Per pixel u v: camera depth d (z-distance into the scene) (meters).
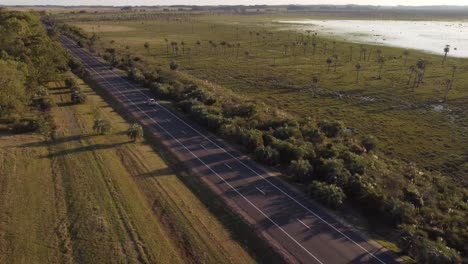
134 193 51.62
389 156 71.81
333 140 72.50
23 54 88.88
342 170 55.41
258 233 44.38
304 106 102.19
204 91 93.94
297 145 65.25
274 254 41.19
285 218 47.44
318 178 56.84
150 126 78.31
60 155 61.56
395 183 54.84
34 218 44.88
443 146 76.81
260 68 149.62
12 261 38.09
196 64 156.25
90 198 49.34
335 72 142.88
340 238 44.06
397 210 47.22
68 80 104.19
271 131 72.06
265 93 114.69
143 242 41.81
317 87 121.50
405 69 147.50
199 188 54.19
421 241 41.16
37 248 40.06
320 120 90.00
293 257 40.75
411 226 44.06
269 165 61.47
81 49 177.12
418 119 92.81
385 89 118.94
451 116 94.94
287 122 76.56
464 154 72.88
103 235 42.44
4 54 83.38
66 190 51.12
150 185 54.16
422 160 70.31
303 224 46.34
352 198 52.38
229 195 52.28
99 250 40.16
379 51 181.25
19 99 77.19
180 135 73.69
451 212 49.69
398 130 85.38
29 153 61.34
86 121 78.50
